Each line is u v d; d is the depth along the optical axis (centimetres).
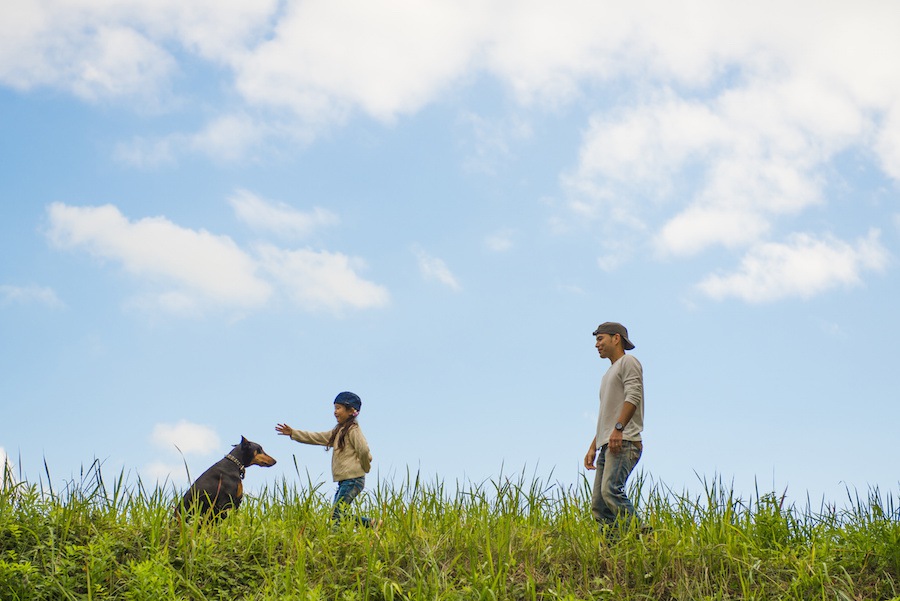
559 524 766
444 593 642
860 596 658
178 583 657
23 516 716
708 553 704
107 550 670
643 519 752
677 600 655
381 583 657
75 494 742
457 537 725
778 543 732
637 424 756
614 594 656
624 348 806
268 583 660
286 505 796
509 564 684
